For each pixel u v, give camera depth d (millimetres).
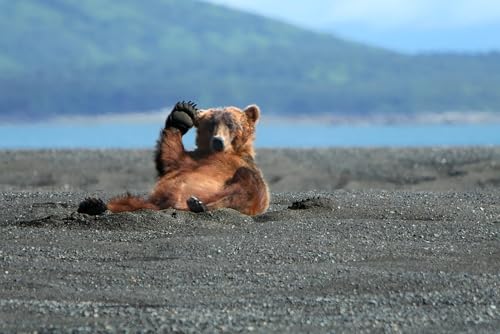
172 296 23109
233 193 32125
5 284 23906
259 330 20297
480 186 69375
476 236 29344
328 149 103812
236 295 23266
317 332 20312
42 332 20047
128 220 30031
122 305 22391
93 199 31312
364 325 20859
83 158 88312
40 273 24969
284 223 30672
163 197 32125
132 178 77438
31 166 81375
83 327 20328
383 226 30297
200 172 32875
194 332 20000
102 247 27641
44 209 34188
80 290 23594
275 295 23266
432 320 21328
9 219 32781
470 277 24484
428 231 29844
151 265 25844
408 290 23594
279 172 81938
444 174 77000
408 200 35500
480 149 99125
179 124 33969
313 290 23688
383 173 79500
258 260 26484
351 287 23844
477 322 21250
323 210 32969
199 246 27641
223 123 33938
